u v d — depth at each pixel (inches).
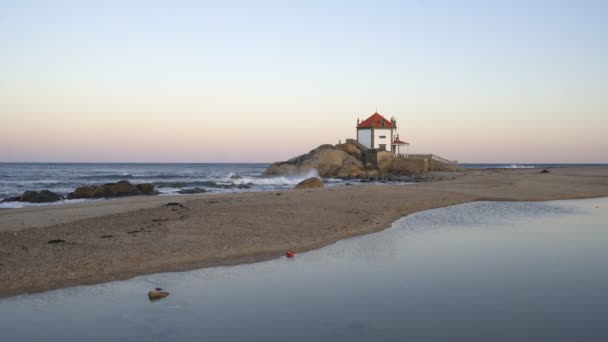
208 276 488.1
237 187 1998.0
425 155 3326.8
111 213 867.4
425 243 665.0
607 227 812.0
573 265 538.3
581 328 350.9
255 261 552.1
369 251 610.9
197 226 730.8
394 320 366.3
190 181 2282.2
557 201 1291.8
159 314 377.7
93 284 454.3
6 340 325.4
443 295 427.8
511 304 404.2
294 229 737.6
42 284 449.1
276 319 367.6
